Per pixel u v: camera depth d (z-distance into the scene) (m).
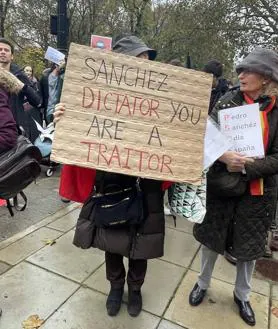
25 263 3.03
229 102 2.30
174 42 16.02
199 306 2.66
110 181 2.15
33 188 5.00
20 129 2.40
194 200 2.20
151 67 1.96
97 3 17.22
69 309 2.53
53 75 5.73
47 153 5.43
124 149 1.99
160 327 2.43
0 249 3.23
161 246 2.28
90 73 1.94
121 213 2.12
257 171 2.16
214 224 2.40
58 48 6.34
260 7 13.45
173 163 2.03
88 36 17.80
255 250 2.36
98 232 2.26
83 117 1.95
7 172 2.08
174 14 15.38
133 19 18.44
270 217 2.37
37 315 2.46
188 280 2.97
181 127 2.02
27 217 3.96
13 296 2.62
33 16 17.27
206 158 2.13
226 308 2.67
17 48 19.39
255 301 2.79
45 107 5.86
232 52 14.44
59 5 6.18
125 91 1.96
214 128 2.16
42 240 3.44
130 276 2.50
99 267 3.04
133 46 2.16
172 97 1.99
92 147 1.96
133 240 2.24
